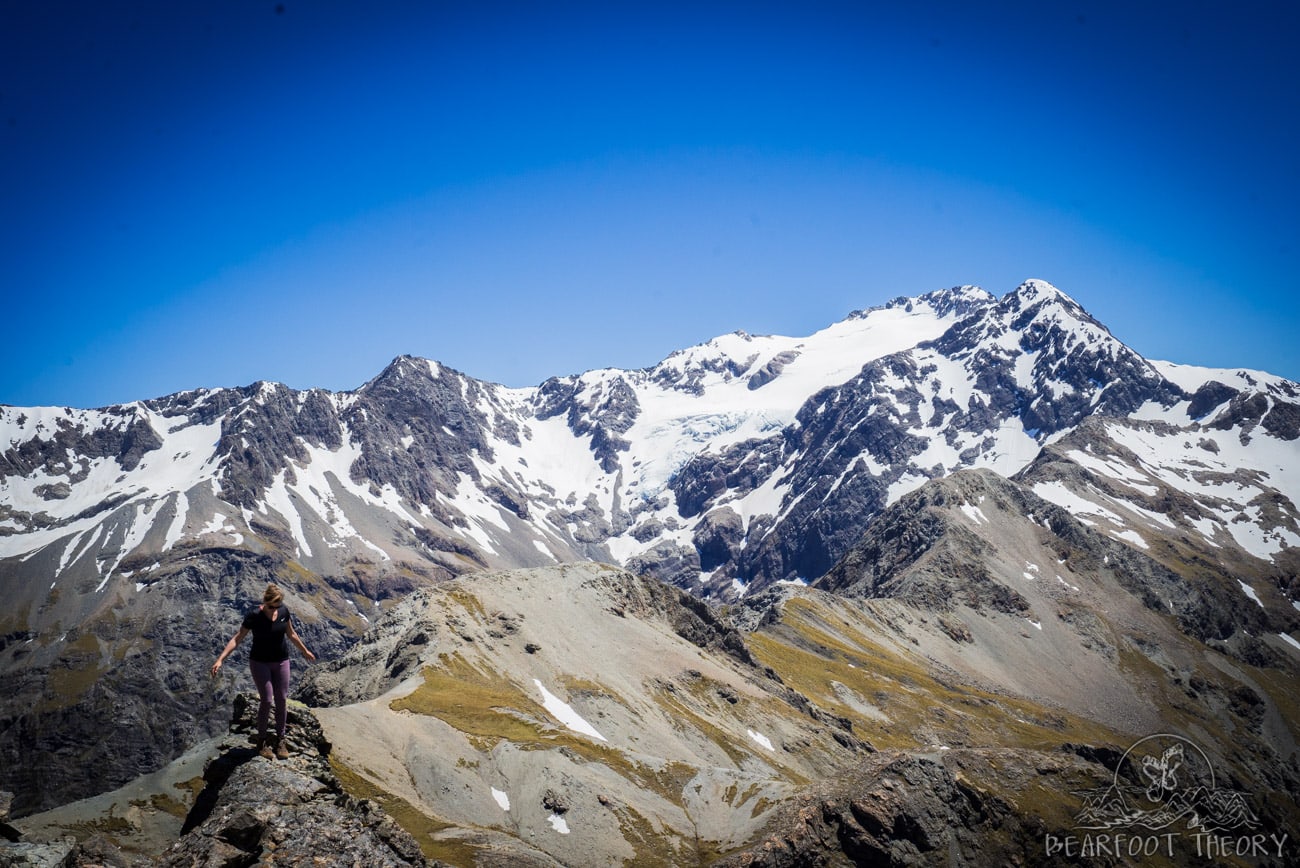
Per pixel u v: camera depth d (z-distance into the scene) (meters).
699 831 127.25
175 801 82.00
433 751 129.12
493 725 145.25
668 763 144.38
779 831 112.75
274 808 25.19
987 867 110.25
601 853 117.62
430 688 161.25
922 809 112.69
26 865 22.97
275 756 28.03
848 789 116.62
